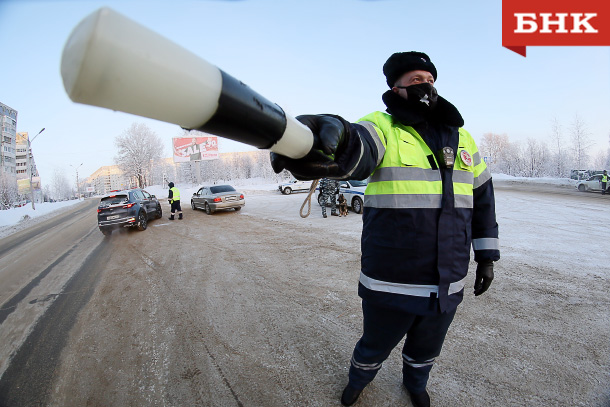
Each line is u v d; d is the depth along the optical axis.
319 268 4.68
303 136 0.73
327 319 3.05
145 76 0.37
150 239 8.12
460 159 1.42
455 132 1.47
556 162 34.50
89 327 3.22
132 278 4.81
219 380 2.24
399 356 2.39
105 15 0.33
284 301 3.54
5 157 63.56
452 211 1.39
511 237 5.93
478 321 2.85
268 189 30.06
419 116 1.33
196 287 4.18
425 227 1.35
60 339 3.01
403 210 1.35
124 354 2.66
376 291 1.47
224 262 5.34
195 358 2.53
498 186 21.75
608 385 2.03
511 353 2.38
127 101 0.39
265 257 5.49
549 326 2.73
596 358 2.29
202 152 35.34
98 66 0.32
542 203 11.27
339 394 2.04
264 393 2.09
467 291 3.50
